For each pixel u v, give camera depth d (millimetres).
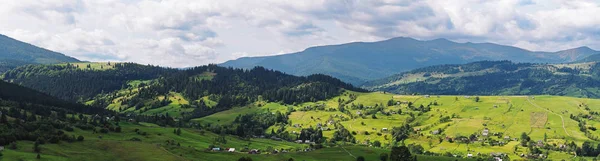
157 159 180000
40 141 179625
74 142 194000
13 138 172625
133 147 197875
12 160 147250
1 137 169375
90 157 172250
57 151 170625
